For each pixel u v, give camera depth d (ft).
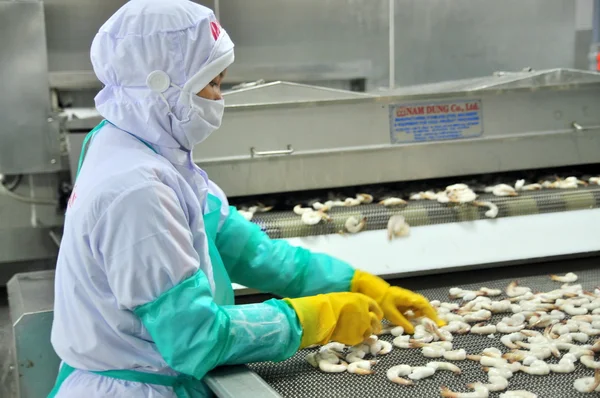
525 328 5.52
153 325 4.08
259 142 8.12
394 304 5.37
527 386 4.40
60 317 4.53
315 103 8.09
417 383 4.50
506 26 12.53
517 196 7.91
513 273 7.33
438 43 12.37
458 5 12.27
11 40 8.93
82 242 4.17
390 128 8.43
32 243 10.31
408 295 5.37
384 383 4.50
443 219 7.61
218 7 11.42
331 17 11.91
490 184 9.05
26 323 5.92
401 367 4.60
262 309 4.43
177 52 4.27
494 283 6.94
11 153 9.23
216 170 8.02
